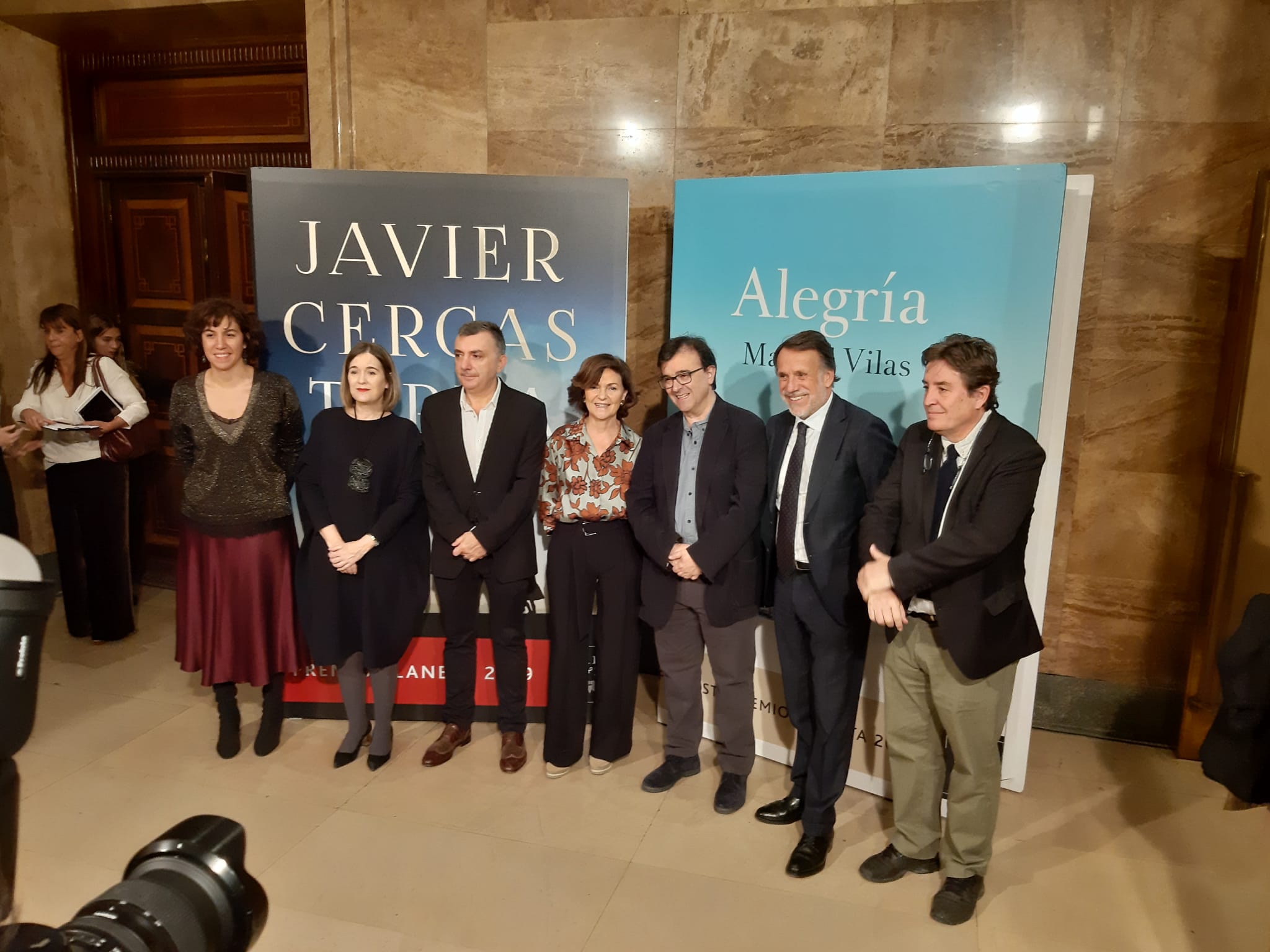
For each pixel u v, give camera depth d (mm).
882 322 2762
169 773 3004
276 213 3109
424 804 2854
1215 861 2641
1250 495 2975
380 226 3119
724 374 3027
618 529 2893
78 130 4473
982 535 2098
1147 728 3371
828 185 2781
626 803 2887
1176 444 3221
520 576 3004
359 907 2352
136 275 4566
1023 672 2906
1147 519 3287
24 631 743
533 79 3574
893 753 2475
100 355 3949
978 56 3166
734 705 2799
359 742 3104
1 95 4184
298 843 2627
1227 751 1851
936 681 2277
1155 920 2373
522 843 2656
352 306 3166
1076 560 3369
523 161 3646
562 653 2924
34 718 777
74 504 3945
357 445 2963
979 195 2584
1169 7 3006
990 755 2299
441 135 3693
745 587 2699
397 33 3660
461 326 3170
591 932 2285
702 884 2486
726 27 3375
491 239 3123
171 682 3697
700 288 3020
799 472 2561
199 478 2932
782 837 2719
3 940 722
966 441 2207
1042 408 2773
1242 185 3043
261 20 3971
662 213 3559
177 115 4379
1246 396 2949
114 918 866
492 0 3559
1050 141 3156
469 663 3148
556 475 2924
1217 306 3115
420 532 3127
